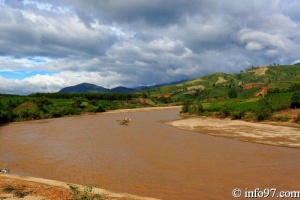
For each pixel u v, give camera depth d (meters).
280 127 57.53
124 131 57.53
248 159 32.66
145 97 191.50
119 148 39.59
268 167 29.33
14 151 38.66
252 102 93.56
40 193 19.73
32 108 98.25
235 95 155.38
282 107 77.44
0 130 62.53
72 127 65.88
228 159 32.72
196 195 21.98
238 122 68.69
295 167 29.25
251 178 25.86
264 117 67.75
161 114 108.81
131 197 19.88
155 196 21.84
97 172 28.17
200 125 65.94
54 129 62.47
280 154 35.09
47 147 41.19
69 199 18.59
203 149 38.44
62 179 26.12
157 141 44.97
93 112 118.31
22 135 54.03
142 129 60.69
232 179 25.62
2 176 24.73
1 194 19.39
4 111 83.12
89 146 41.41
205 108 95.56
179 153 36.00
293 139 44.78
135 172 27.97
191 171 28.09
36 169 29.55
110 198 19.38
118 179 25.88
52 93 172.88
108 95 174.12
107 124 71.88
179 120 80.56
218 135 50.66
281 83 179.50
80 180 25.75
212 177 26.23
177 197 21.62
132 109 140.62
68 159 33.62
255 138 46.53
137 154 35.69
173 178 26.03
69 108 109.12
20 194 19.36
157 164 30.83
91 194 19.97
